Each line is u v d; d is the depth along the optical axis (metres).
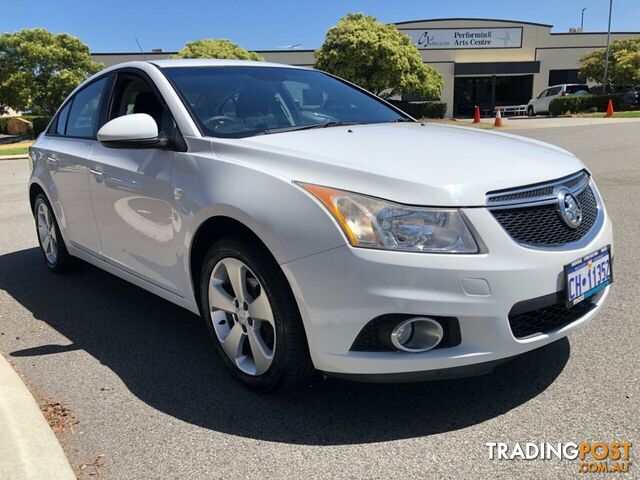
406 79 26.66
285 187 2.40
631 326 3.34
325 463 2.24
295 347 2.47
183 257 2.93
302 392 2.78
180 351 3.31
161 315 3.89
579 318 2.57
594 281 2.56
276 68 3.93
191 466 2.26
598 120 21.39
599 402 2.58
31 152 4.82
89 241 3.94
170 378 2.98
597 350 3.06
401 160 2.47
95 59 37.59
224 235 2.71
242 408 2.67
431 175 2.32
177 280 3.07
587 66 34.69
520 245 2.28
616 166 9.24
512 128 19.28
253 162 2.62
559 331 2.45
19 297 4.32
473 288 2.19
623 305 3.66
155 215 3.08
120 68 3.77
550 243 2.39
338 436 2.42
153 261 3.22
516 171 2.44
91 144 3.81
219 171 2.69
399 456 2.27
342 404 2.66
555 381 2.77
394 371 2.28
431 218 2.20
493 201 2.28
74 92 4.48
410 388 2.78
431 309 2.18
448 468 2.19
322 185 2.35
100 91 3.96
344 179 2.34
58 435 2.49
